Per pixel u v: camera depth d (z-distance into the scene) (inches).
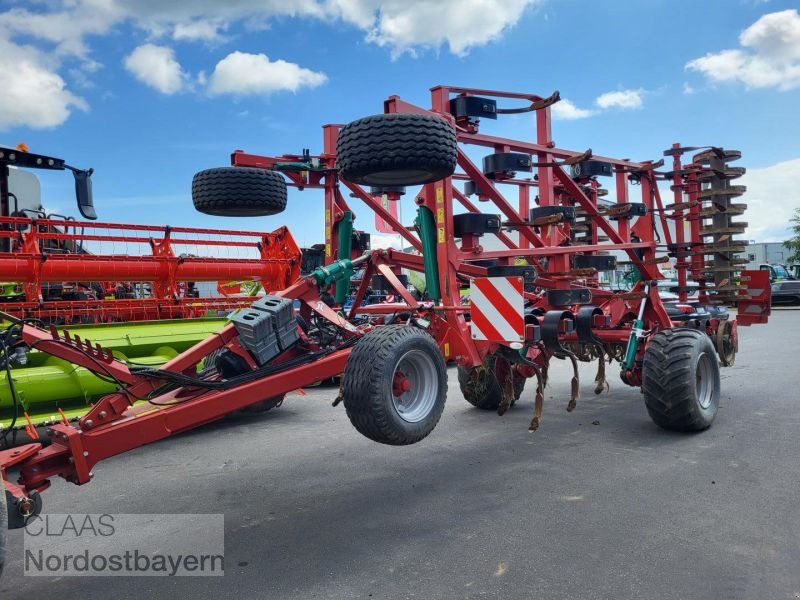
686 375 215.8
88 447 123.7
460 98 192.4
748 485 169.2
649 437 224.4
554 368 422.9
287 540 143.6
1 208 286.5
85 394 235.6
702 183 302.7
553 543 136.6
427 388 152.9
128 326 280.5
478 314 174.4
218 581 124.3
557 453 208.2
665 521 146.4
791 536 136.1
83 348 136.3
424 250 192.2
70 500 174.7
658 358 221.6
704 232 298.7
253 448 227.8
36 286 274.1
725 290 303.4
